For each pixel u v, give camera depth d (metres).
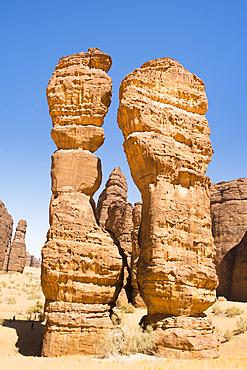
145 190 18.75
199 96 20.56
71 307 16.94
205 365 14.51
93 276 17.50
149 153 18.28
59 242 17.52
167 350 16.23
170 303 16.88
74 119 19.59
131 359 15.23
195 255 17.72
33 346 19.11
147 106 19.14
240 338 20.31
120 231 40.50
